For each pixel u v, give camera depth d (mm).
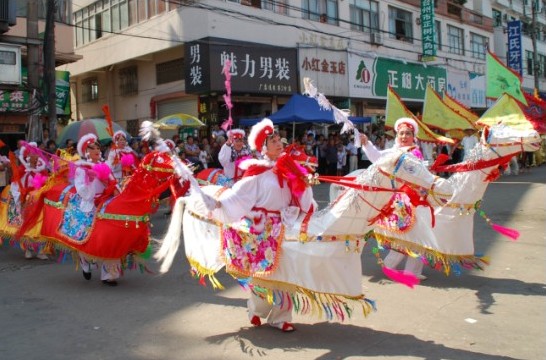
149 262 7293
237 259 4262
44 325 4809
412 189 4156
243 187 4121
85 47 22578
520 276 6070
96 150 6422
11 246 8742
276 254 4051
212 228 4539
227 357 4000
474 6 32344
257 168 4145
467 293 5465
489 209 11203
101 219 5805
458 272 5680
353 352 4016
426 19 25500
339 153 17891
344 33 21875
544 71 40031
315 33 20484
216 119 17828
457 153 18484
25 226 6719
